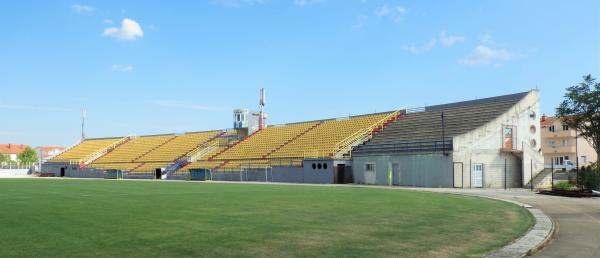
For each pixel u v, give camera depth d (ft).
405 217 53.11
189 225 45.73
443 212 58.95
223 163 220.02
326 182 168.96
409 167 153.17
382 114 208.74
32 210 59.26
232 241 37.19
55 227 44.16
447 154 142.51
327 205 67.56
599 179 112.06
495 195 100.89
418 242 37.42
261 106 268.00
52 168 301.63
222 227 44.50
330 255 32.35
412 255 32.71
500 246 36.55
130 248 34.30
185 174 221.46
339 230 42.93
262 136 249.34
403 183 154.51
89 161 297.53
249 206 65.72
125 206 65.26
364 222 48.49
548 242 39.99
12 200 75.46
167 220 49.52
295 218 51.62
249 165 202.90
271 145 226.17
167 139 301.02
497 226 47.03
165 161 255.50
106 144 323.57
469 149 145.07
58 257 31.24
